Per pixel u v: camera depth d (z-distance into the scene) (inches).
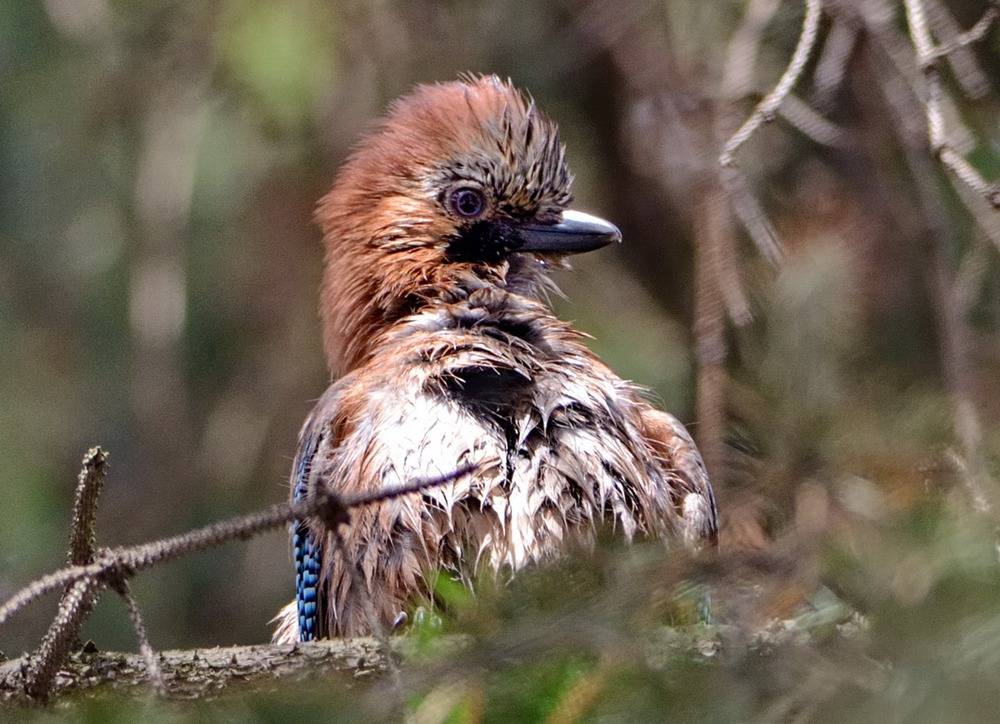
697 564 217.6
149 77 516.4
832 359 321.4
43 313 545.6
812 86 411.2
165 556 219.9
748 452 307.1
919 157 353.4
